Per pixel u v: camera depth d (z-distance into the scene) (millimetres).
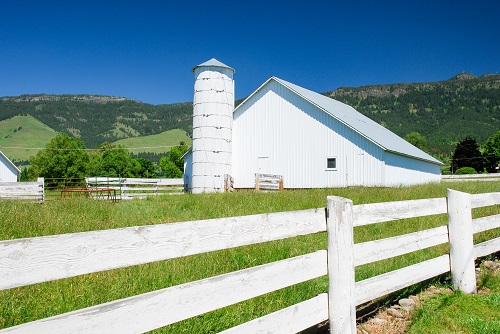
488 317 4297
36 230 6180
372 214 4121
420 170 30922
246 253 5734
